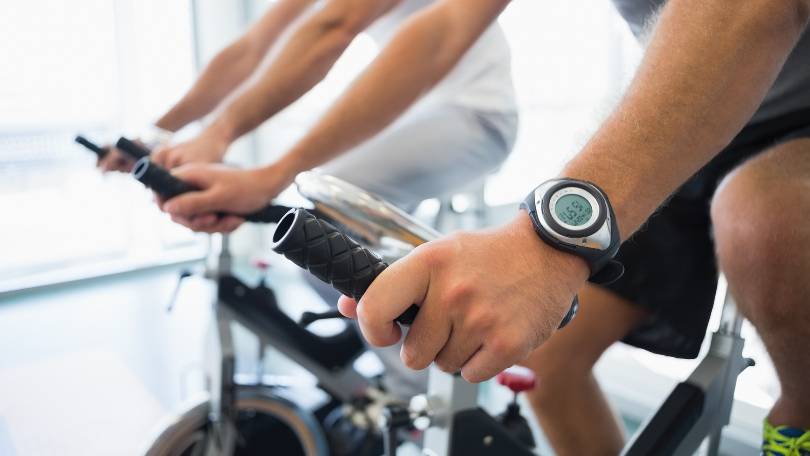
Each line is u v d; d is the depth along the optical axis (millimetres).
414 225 755
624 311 1162
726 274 838
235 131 1149
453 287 533
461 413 852
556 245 563
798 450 779
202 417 1305
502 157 1671
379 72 1077
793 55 868
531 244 569
